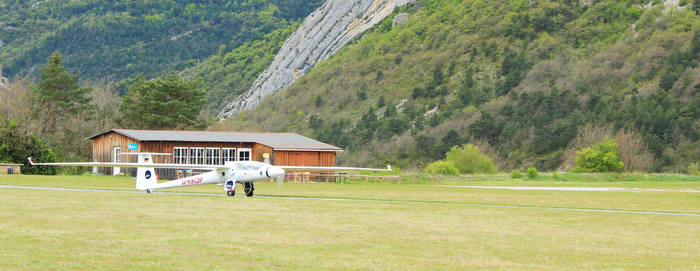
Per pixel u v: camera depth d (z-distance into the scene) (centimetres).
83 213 1587
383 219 1652
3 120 4656
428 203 2270
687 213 2034
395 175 4669
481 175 5222
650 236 1428
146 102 6294
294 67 17988
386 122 10994
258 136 4419
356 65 14625
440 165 5738
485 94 11162
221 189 2775
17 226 1320
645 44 11388
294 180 4122
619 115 9038
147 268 948
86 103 6562
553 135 9106
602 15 13100
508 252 1172
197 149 4131
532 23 13450
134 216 1559
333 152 4297
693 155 8131
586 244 1286
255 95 17912
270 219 1581
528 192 3152
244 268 971
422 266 1024
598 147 6506
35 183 2864
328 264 1019
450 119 10450
